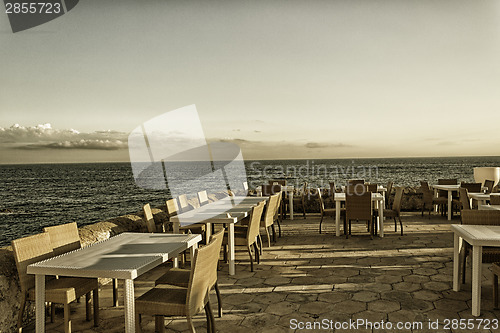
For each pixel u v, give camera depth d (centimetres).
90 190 5428
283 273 499
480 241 335
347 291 421
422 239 705
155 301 270
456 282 411
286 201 1044
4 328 325
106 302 410
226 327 332
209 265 285
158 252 308
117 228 556
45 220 3412
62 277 334
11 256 355
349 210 720
